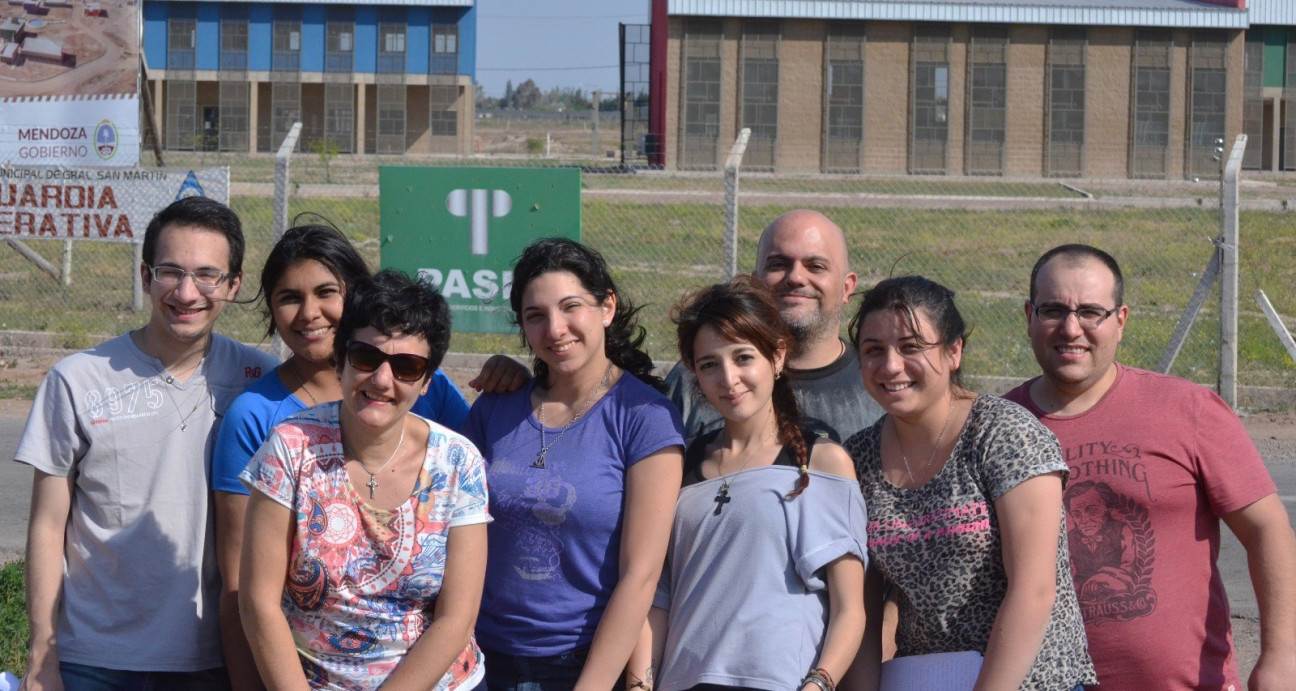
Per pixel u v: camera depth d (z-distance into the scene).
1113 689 3.41
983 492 3.19
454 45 60.00
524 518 3.37
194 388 3.51
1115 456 3.48
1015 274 18.12
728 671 3.21
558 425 3.46
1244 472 3.46
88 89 12.11
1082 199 25.70
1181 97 49.12
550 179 9.57
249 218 21.44
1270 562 3.46
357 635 3.02
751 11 47.31
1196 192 37.16
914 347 3.23
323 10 59.03
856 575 3.26
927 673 3.17
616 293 3.57
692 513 3.38
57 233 11.80
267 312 3.71
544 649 3.35
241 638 3.40
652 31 49.22
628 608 3.21
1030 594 3.04
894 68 48.19
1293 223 24.70
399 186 9.66
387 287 2.99
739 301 3.33
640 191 26.97
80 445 3.41
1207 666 3.44
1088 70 48.75
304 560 2.97
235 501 3.36
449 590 3.05
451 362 12.12
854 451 3.50
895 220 24.17
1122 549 3.44
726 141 47.91
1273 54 54.00
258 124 60.06
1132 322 14.15
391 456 3.05
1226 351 10.84
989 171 48.75
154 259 3.41
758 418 3.43
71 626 3.40
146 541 3.40
